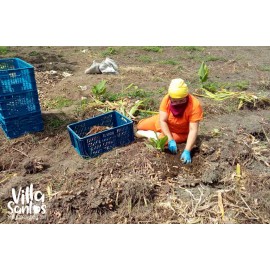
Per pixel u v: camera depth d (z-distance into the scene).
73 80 5.47
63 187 3.12
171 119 3.46
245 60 6.48
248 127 3.95
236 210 2.93
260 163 3.46
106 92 4.95
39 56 6.71
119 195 3.03
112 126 3.96
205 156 3.44
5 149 3.73
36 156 3.65
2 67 4.32
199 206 2.96
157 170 3.28
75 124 3.69
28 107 3.90
